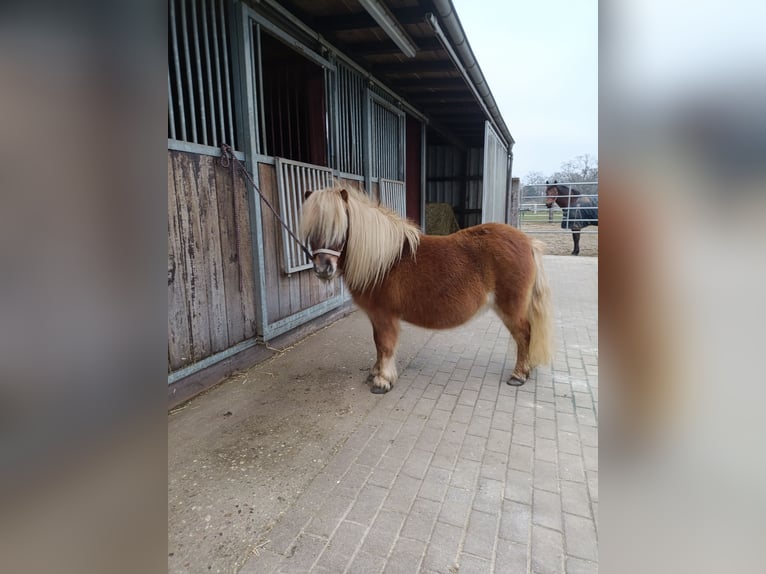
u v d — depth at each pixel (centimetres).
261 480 176
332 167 409
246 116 285
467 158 1026
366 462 188
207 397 254
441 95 616
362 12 352
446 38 379
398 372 293
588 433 212
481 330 394
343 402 247
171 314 237
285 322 336
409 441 205
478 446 200
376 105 500
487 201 729
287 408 239
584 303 495
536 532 146
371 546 141
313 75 395
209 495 167
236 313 288
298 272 356
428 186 1066
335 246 231
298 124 404
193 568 133
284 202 326
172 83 247
